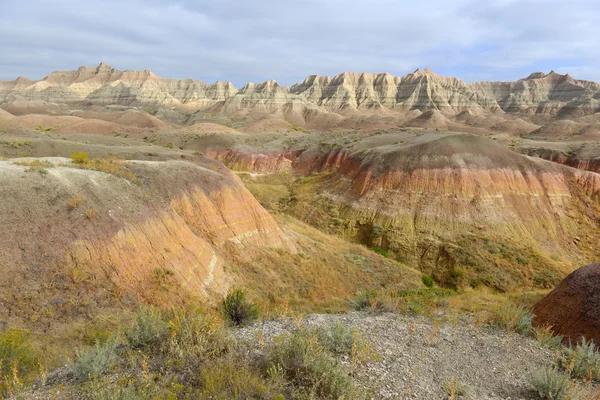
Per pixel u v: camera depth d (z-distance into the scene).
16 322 11.75
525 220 44.22
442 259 38.34
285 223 37.88
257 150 91.69
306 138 105.12
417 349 8.86
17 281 12.92
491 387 7.41
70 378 6.46
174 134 104.69
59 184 17.72
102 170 22.72
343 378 6.27
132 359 6.54
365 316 11.62
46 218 15.59
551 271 35.22
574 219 45.97
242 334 8.77
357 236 44.66
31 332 11.54
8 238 13.91
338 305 19.64
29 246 14.17
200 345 6.87
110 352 6.74
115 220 17.91
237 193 30.41
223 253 25.05
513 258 37.09
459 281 34.62
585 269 13.87
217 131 128.00
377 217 45.69
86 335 12.05
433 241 40.66
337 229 45.75
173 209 23.36
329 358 6.88
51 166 20.25
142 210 20.20
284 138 110.19
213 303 18.73
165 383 5.92
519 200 46.12
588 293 12.59
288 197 58.09
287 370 6.59
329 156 81.44
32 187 16.64
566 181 50.47
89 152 46.16
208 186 28.52
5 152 40.84
